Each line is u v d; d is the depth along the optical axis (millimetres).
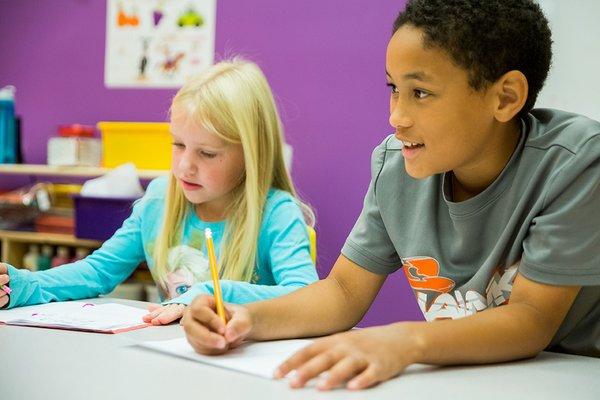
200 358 750
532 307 828
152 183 1549
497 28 842
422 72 833
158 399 582
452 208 979
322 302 970
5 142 2736
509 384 690
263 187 1418
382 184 1084
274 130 1457
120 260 1430
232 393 612
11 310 1075
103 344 823
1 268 1114
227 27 2660
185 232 1440
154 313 1003
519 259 916
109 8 2859
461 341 752
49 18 2967
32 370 672
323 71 2500
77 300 1243
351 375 659
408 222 1056
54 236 2504
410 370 736
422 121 853
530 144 927
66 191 2834
